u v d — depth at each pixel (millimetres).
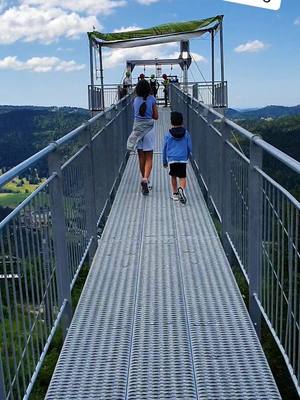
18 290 2844
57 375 3320
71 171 4516
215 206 6340
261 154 3789
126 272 4898
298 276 2811
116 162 8500
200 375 3262
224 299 4285
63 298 4062
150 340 3693
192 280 4672
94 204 5539
